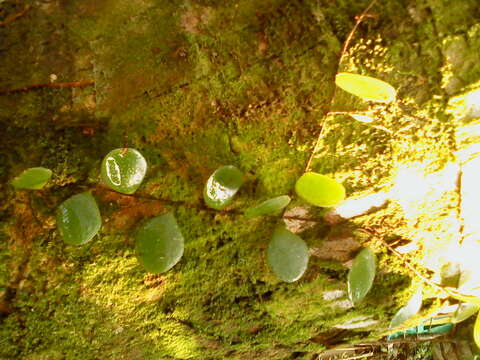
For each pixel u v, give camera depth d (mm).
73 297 192
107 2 176
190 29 176
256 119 180
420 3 170
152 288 198
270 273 201
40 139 176
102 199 182
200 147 182
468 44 171
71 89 175
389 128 180
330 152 184
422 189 189
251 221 192
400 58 173
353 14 172
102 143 178
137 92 176
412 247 200
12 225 179
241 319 212
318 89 177
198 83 177
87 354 204
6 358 189
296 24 174
